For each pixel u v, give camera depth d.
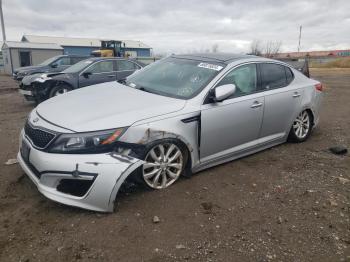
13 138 6.30
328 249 3.17
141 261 2.92
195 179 4.41
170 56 5.55
